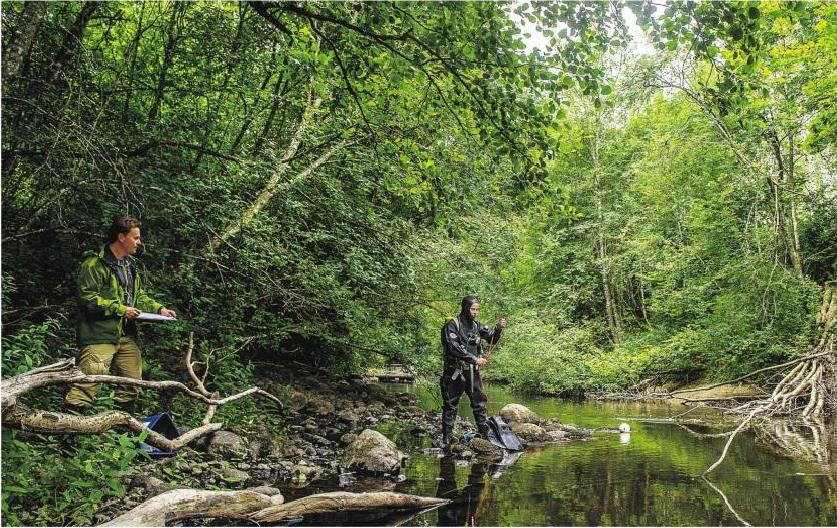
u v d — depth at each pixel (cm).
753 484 449
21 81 529
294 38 554
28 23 452
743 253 1282
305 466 496
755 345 1135
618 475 487
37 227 604
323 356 1055
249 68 733
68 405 401
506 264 978
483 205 809
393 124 628
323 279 734
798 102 1164
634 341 1644
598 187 1944
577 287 2044
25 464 310
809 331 1087
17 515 304
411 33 464
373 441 526
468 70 480
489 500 408
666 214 1670
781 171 1275
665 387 1316
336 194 754
